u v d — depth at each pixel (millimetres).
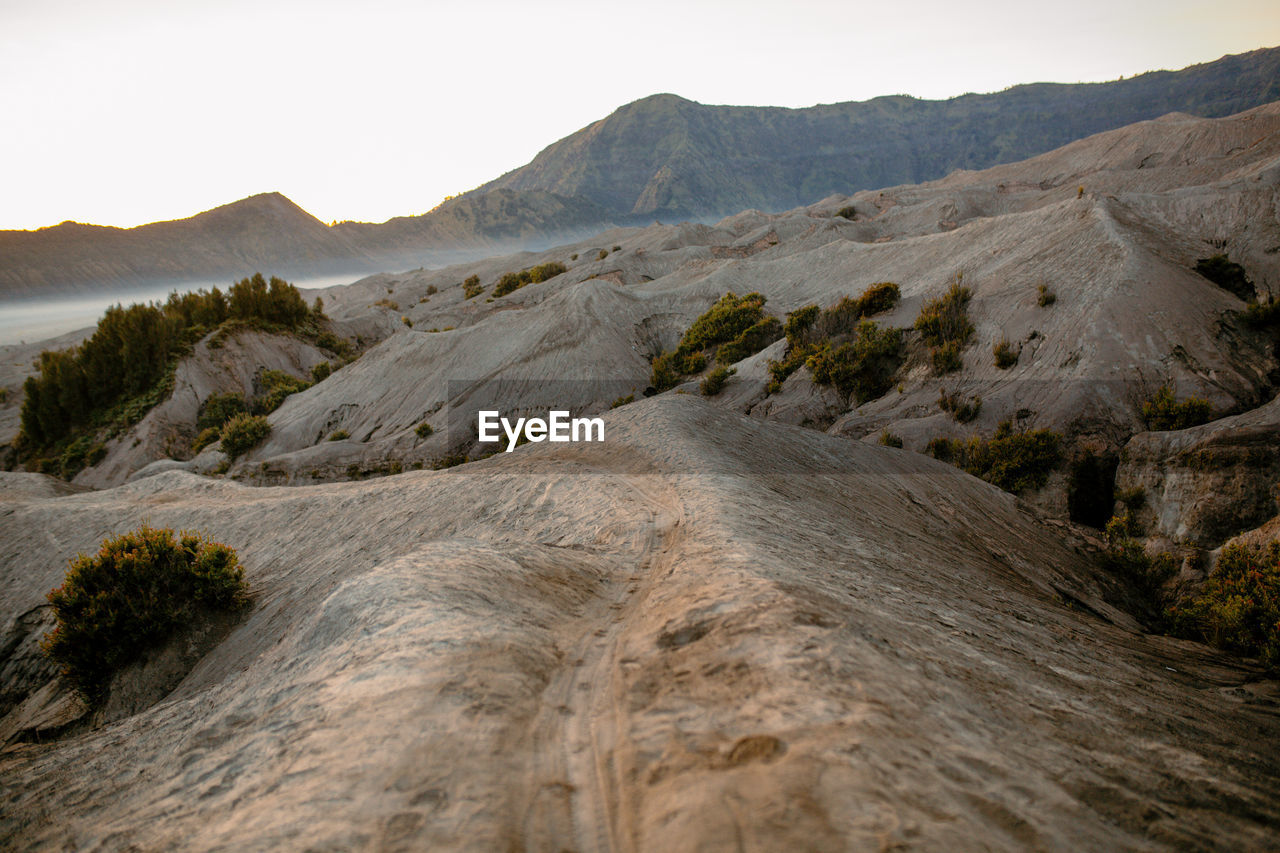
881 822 2771
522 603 6832
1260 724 6691
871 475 18094
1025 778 3582
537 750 3949
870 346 40406
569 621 6723
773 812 2871
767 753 3385
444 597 6461
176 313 96750
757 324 57562
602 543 10266
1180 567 18406
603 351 62094
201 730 5891
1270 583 11047
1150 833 3354
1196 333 31297
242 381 83750
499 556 8141
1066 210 46000
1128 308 32906
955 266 50625
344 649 5902
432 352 68812
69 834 4750
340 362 92438
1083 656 7945
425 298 172875
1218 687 8477
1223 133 112688
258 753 4594
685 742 3707
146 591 14312
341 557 15875
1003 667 5902
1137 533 23719
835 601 6000
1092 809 3449
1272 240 47594
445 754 3713
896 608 6922
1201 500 22109
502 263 184750
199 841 3547
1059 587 15078
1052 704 5195
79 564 14266
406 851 2930
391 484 19594
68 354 85312
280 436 64375
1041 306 36375
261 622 14258
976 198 118500
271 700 5758
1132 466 25438
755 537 8320
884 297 46500
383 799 3340
